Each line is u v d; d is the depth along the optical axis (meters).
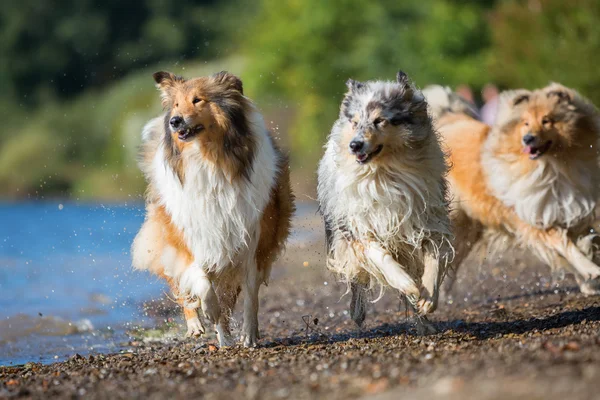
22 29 65.69
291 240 13.64
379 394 6.29
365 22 41.00
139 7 66.38
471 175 13.02
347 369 7.25
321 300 14.02
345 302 13.72
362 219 9.72
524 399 5.69
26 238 24.66
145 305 13.95
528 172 12.26
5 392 7.46
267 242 10.28
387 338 9.89
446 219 9.91
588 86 21.84
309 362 7.92
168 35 64.25
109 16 66.38
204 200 9.76
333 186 10.01
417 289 9.36
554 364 6.35
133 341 11.17
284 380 7.07
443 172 9.93
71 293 15.30
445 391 6.02
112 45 65.88
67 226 27.77
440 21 35.56
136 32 66.56
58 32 65.50
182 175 9.81
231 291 10.46
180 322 12.41
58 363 9.44
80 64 65.88
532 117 12.05
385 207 9.59
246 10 64.06
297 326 11.73
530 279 14.52
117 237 24.11
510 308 11.92
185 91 9.71
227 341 10.34
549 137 12.00
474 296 13.45
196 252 9.93
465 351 7.74
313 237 20.44
